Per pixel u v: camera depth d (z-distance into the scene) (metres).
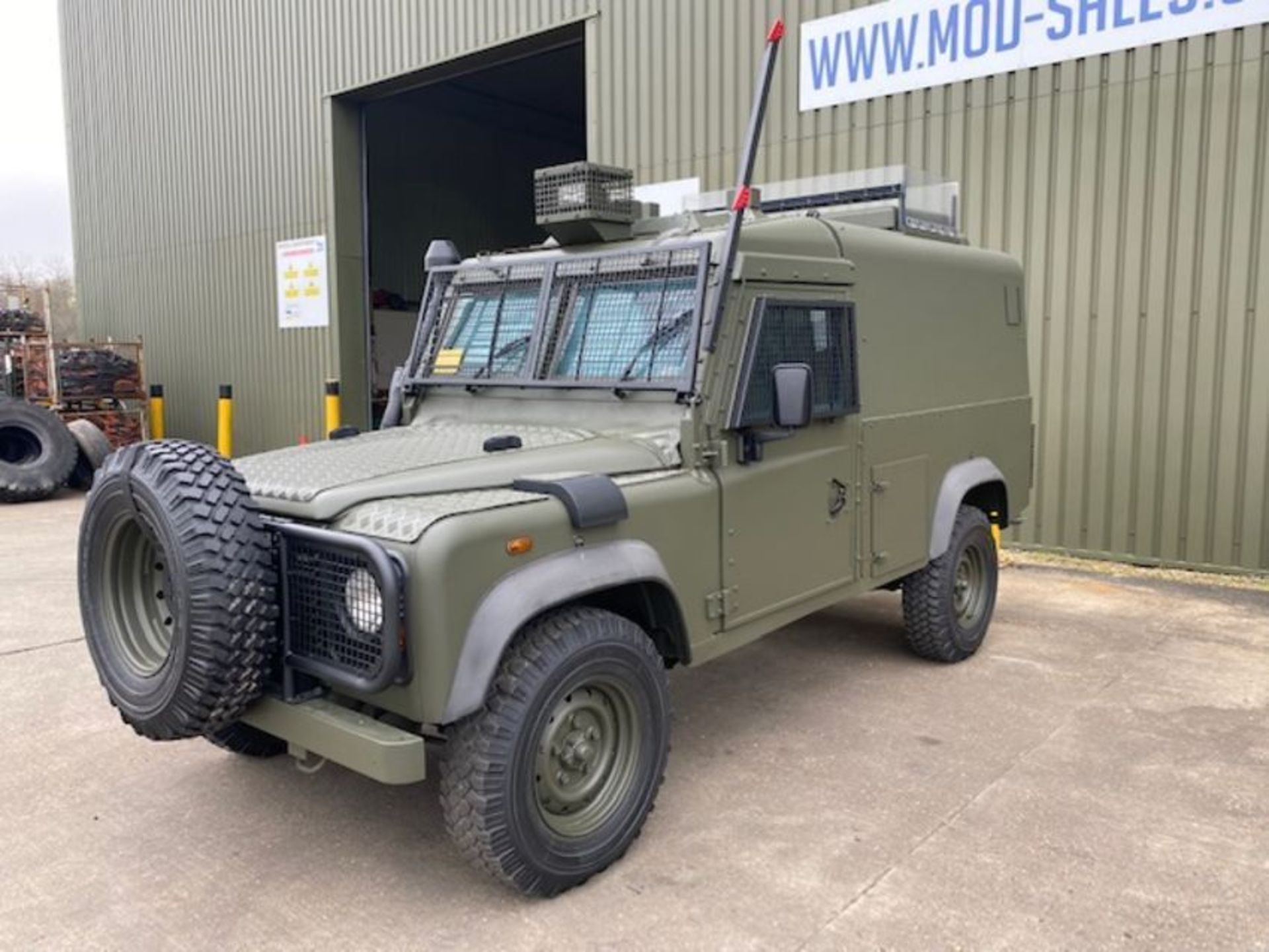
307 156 14.52
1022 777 4.27
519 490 3.51
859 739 4.71
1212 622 6.57
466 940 3.18
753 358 4.19
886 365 5.14
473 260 5.20
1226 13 7.35
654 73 10.63
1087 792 4.11
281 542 3.32
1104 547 8.34
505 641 3.13
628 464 3.88
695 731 4.85
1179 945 3.09
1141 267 7.93
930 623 5.59
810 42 9.45
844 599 4.88
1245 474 7.63
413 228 19.62
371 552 3.02
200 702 3.17
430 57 12.65
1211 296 7.66
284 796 4.23
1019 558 8.54
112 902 3.44
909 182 5.77
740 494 4.20
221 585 3.11
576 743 3.45
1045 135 8.26
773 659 5.93
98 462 14.19
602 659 3.44
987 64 8.47
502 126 20.95
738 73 10.02
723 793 4.16
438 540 3.05
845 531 4.85
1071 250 8.24
